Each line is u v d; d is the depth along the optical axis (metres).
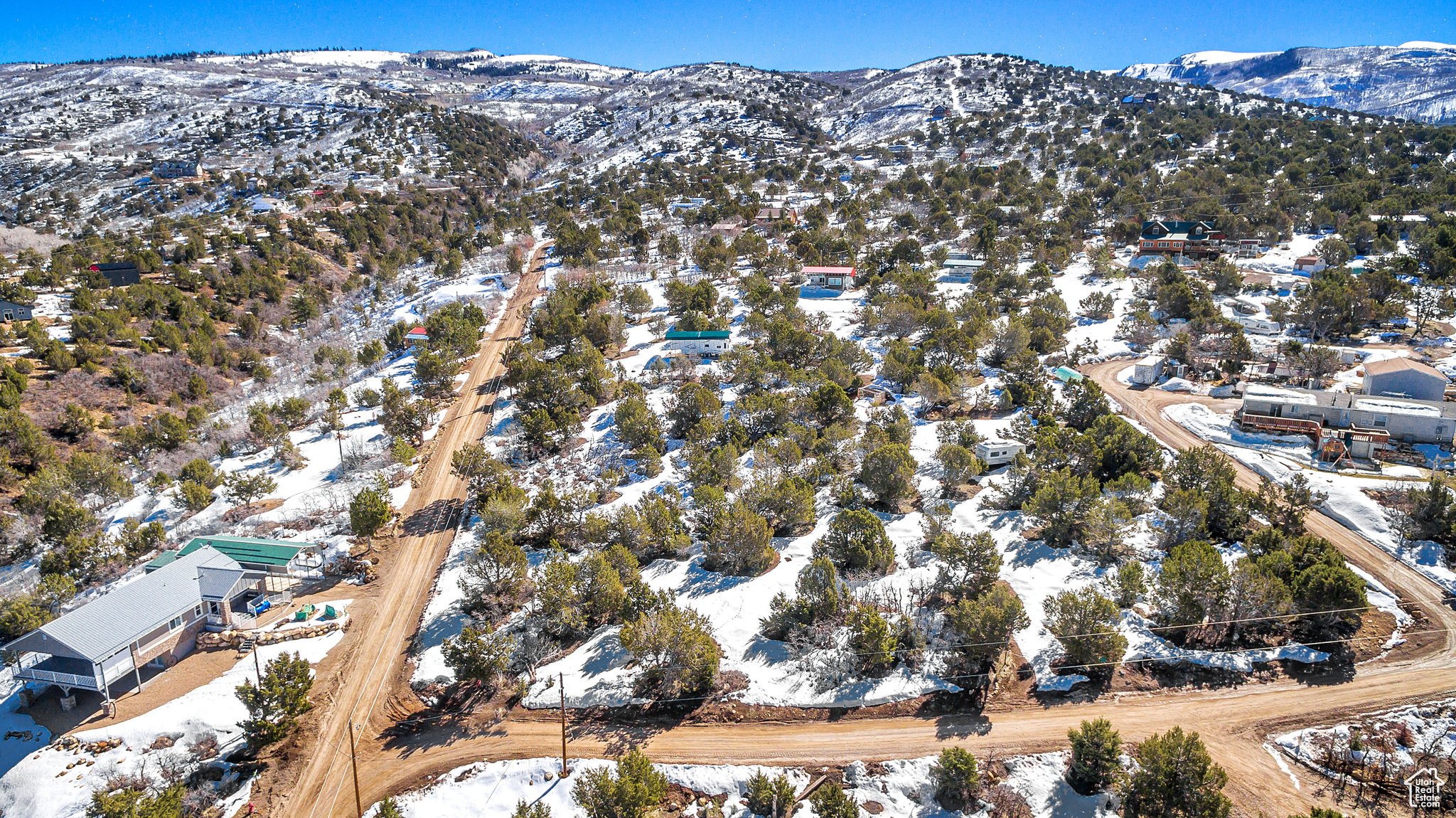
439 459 89.19
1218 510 63.56
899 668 51.62
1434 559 59.44
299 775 46.28
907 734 46.75
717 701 50.03
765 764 45.22
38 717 51.50
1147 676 50.12
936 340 103.00
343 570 67.44
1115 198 192.12
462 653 50.66
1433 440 78.38
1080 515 64.75
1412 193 171.25
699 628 50.88
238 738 48.66
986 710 48.25
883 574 61.16
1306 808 40.38
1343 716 46.06
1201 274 142.12
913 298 123.94
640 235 185.00
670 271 164.38
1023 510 65.75
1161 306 122.94
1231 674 49.91
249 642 58.16
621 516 65.38
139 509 80.19
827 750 45.91
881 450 71.06
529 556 67.12
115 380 107.62
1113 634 48.25
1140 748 40.72
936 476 77.00
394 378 117.00
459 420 100.56
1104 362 108.75
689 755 46.12
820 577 54.78
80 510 71.81
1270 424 82.44
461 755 47.19
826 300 142.00
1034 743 45.47
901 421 82.31
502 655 51.31
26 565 70.81
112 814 39.59
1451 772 41.72
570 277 157.50
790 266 155.88
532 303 150.25
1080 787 42.19
